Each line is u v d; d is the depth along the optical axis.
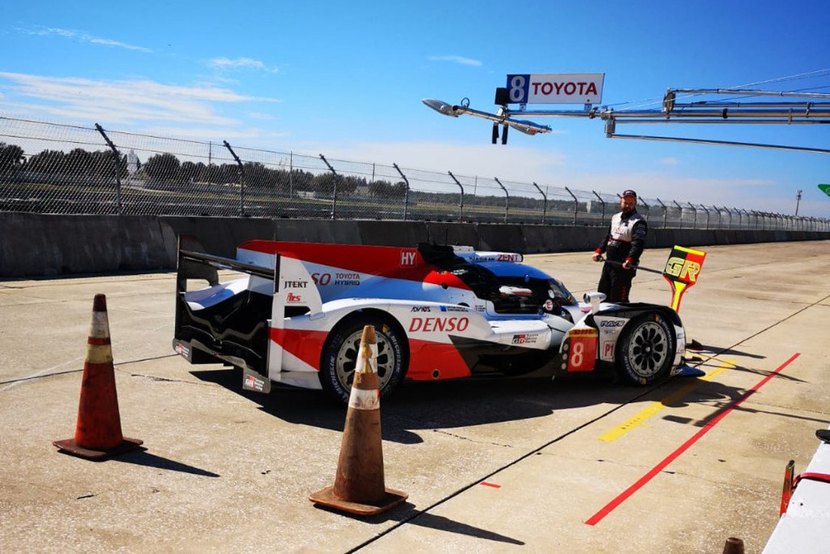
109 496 3.85
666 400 6.70
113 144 14.09
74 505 3.71
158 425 5.05
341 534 3.61
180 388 6.00
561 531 3.80
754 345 9.81
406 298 6.19
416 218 22.89
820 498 2.28
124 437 4.73
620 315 6.95
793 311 13.66
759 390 7.28
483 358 6.25
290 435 5.01
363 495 3.91
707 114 10.76
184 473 4.23
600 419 5.95
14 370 6.20
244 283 6.29
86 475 4.11
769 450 5.36
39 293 10.34
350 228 18.95
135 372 6.42
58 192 13.36
